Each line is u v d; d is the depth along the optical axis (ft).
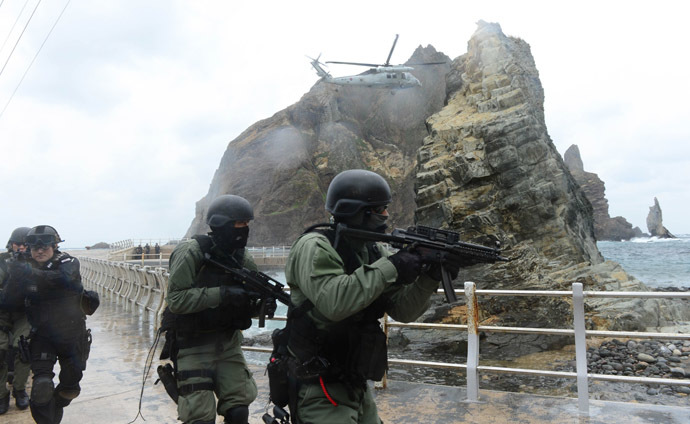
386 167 501.15
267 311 10.21
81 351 13.07
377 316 7.16
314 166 487.61
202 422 9.54
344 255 7.09
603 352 37.93
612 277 70.90
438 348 44.34
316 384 6.88
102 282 60.64
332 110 520.01
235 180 483.92
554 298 53.36
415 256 6.66
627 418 13.53
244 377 10.50
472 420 13.79
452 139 96.78
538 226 84.89
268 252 159.12
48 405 12.44
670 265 220.02
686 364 33.73
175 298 9.82
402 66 147.43
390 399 15.74
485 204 88.53
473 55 110.93
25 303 12.48
